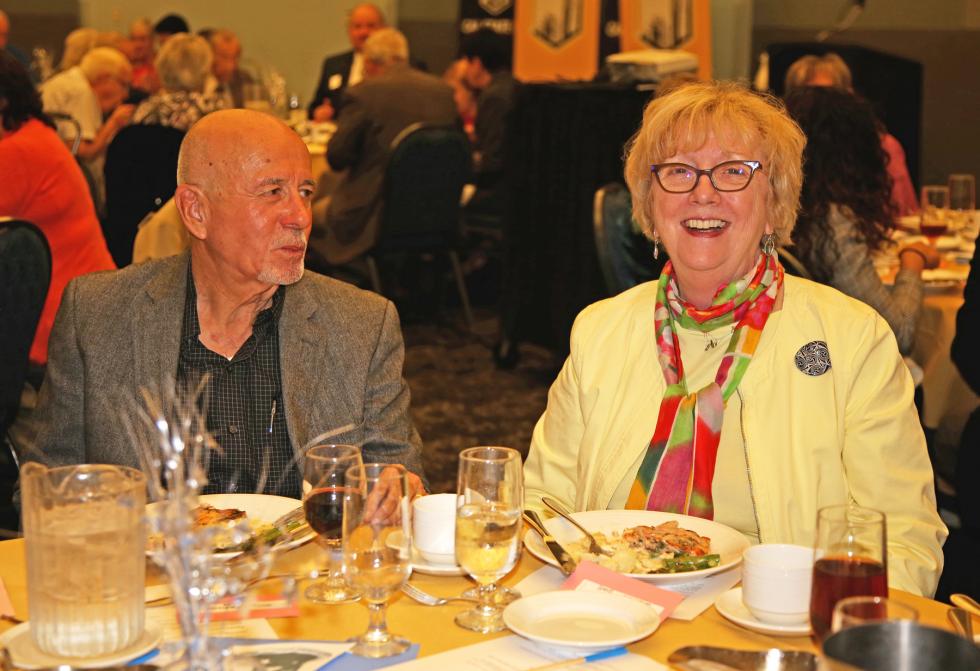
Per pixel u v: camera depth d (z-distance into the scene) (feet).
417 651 4.21
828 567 3.99
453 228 20.04
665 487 5.95
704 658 4.06
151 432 6.29
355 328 7.01
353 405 6.89
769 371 6.02
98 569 4.01
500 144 21.94
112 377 6.59
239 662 3.89
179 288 6.74
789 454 5.88
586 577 4.74
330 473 4.70
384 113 19.84
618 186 12.56
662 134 6.20
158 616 4.46
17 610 4.58
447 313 22.81
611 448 6.24
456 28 31.81
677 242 6.17
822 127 10.28
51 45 31.68
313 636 4.36
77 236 12.16
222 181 6.41
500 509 4.32
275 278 6.50
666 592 4.55
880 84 24.68
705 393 6.01
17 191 11.71
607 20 29.48
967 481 8.29
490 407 16.67
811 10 29.37
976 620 4.49
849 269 10.36
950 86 27.84
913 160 25.07
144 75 27.53
